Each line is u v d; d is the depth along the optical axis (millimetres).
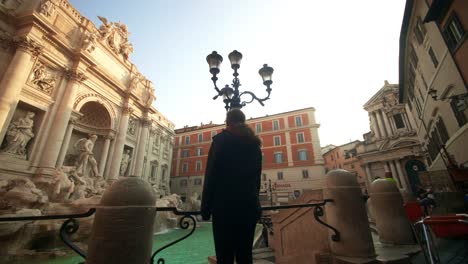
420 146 27188
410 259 3496
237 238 1843
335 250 3428
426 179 15344
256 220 1941
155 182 35750
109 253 1753
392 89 30828
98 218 1890
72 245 2020
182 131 51594
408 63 19156
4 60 15562
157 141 37781
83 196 16750
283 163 38625
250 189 1947
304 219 5082
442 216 2854
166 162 40250
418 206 5871
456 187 10688
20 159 15352
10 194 11422
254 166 2061
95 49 23250
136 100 28516
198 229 23797
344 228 3344
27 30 16359
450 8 9898
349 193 3486
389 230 4461
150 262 2125
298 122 40125
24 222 10289
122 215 1859
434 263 2762
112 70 25625
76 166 19578
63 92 18891
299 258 4984
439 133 16359
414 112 23500
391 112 30438
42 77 17297
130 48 28891
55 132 17406
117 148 24766
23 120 15945
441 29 10922
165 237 17984
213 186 1932
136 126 29750
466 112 11477
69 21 20375
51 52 18188
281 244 5664
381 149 30344
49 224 11258
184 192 44688
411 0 14117
